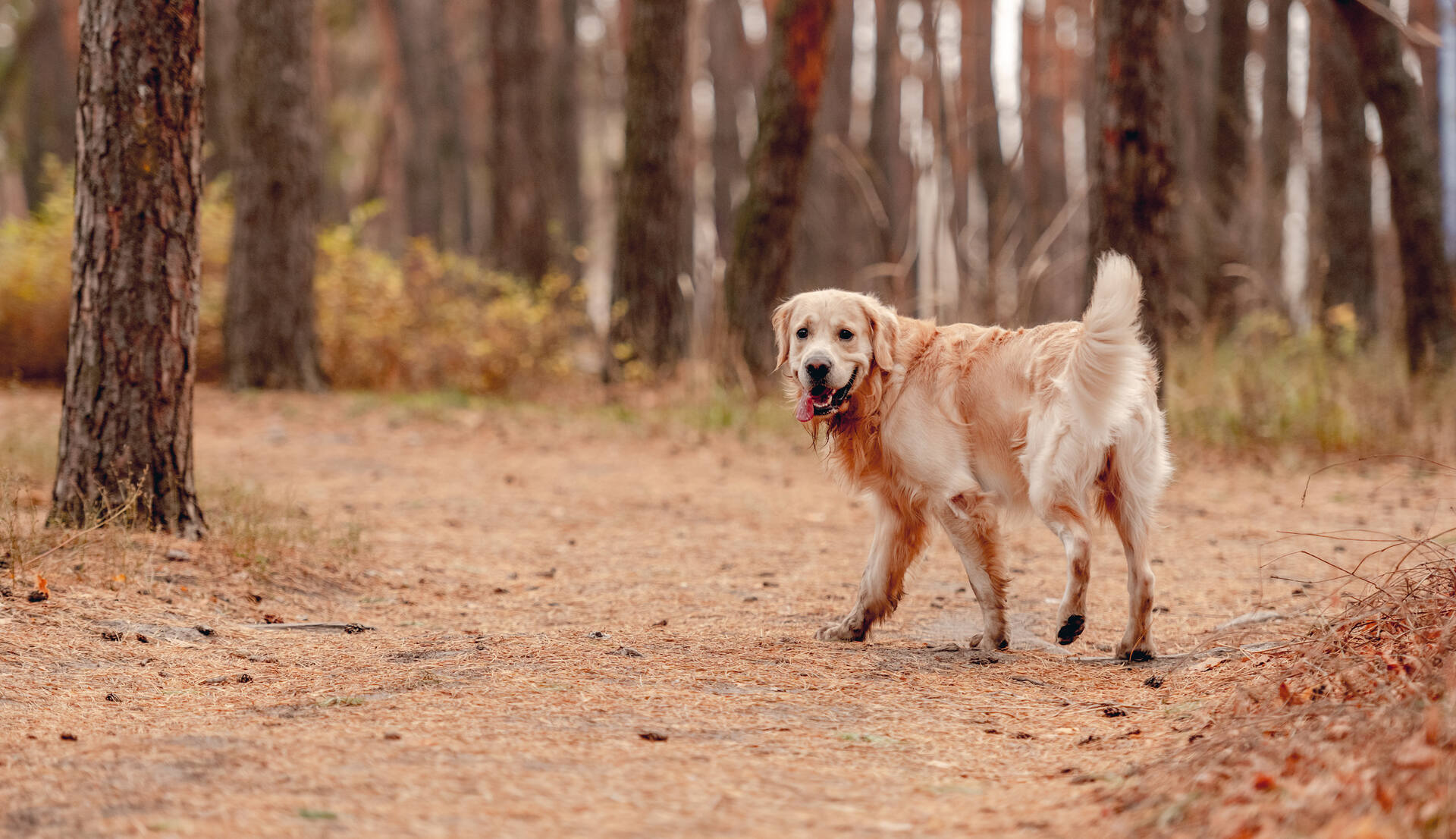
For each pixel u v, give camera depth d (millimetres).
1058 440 4930
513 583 6871
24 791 3139
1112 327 4840
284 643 5230
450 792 3098
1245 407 11828
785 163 15383
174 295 6461
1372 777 2764
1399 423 11453
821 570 7398
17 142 37750
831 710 4129
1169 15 10344
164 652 4910
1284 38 21500
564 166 33188
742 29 36469
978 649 5254
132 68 6195
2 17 36000
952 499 5223
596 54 42562
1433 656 3678
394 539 7949
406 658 4914
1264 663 4480
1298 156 23031
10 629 4859
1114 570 7297
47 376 16625
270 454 11336
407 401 15094
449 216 38500
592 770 3322
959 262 13805
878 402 5398
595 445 12891
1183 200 18062
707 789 3188
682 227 18016
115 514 6055
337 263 17156
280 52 15336
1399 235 13797
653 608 6211
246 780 3203
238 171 15477
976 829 2922
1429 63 26547
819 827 2926
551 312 17500
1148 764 3377
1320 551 7590
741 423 13875
